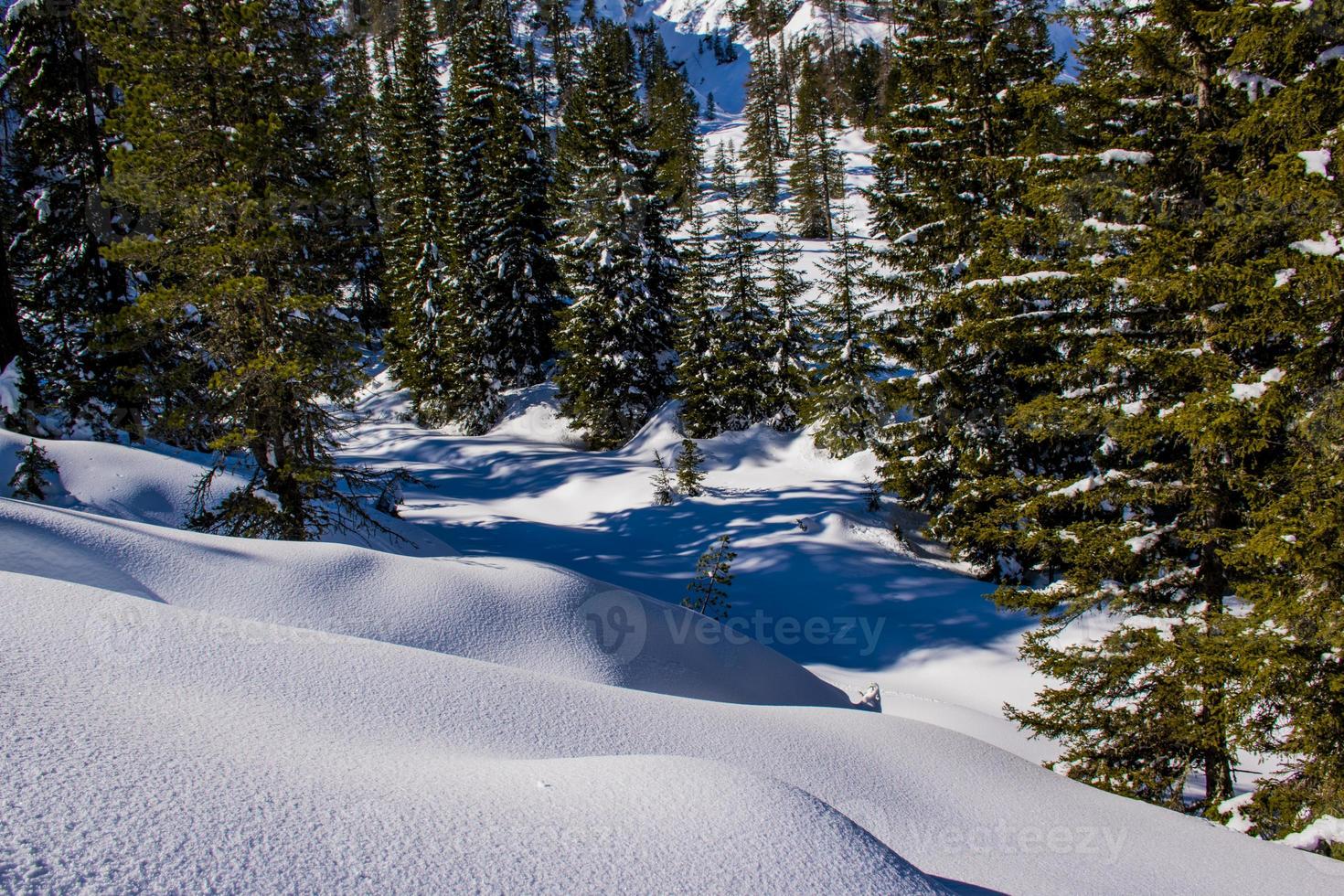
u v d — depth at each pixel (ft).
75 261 60.59
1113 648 28.04
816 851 6.77
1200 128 27.07
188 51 40.22
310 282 43.42
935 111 51.26
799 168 197.26
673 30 507.71
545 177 111.24
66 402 56.80
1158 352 26.81
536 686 12.73
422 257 116.16
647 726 12.33
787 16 445.78
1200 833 13.37
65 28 56.80
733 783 7.87
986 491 32.96
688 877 5.99
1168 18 25.94
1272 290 22.81
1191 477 28.07
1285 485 25.25
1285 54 23.63
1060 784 14.79
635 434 96.94
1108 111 30.71
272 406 40.73
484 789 7.13
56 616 9.73
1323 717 21.16
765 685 24.34
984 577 54.29
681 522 66.28
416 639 18.76
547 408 107.96
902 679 41.37
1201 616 26.99
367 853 5.30
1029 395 51.90
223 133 40.91
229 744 6.97
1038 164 30.96
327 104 46.16
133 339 43.01
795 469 76.84
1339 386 22.18
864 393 73.20
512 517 73.31
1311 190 21.20
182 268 40.88
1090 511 40.11
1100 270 28.58
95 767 5.59
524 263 106.93
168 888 4.34
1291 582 22.17
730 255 92.84
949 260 52.90
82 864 4.33
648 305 97.35
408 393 130.62
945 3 50.08
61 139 59.88
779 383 88.58
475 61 112.78
